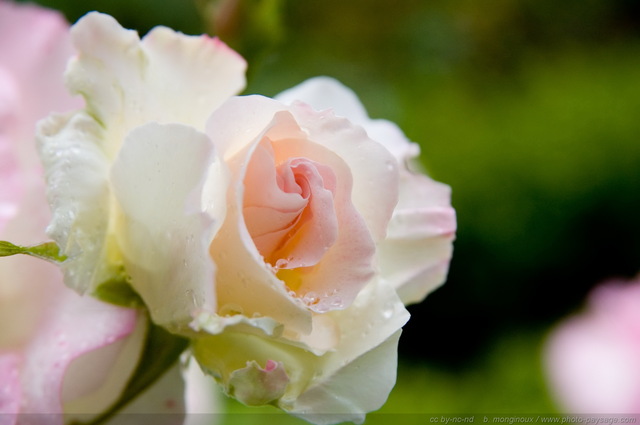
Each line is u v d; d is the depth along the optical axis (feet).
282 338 1.15
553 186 6.03
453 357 6.30
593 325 2.43
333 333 1.18
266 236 1.15
